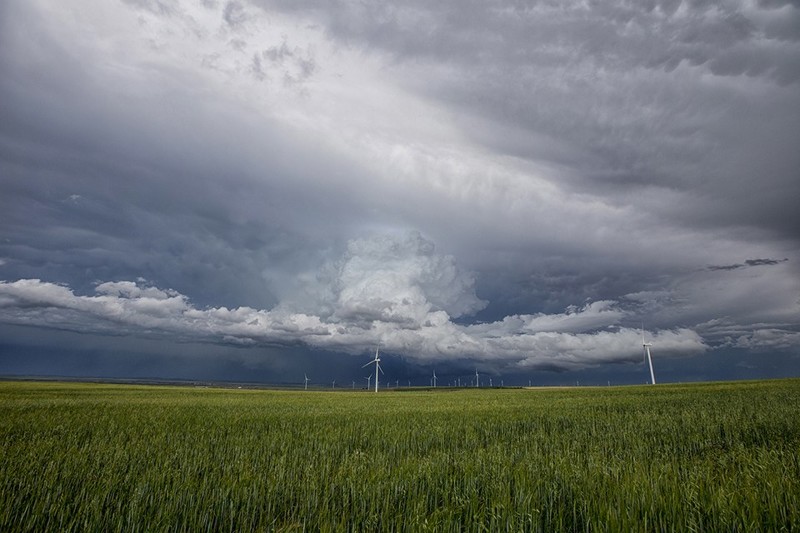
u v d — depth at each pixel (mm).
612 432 15688
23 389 65000
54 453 10539
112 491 7324
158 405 34312
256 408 32094
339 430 17188
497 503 6285
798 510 5906
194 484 7586
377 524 6172
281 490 7520
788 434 14094
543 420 20812
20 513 6438
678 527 5656
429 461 9516
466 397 59156
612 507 6059
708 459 9547
